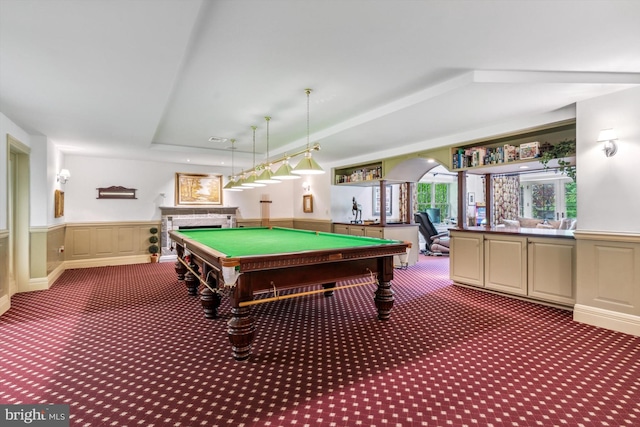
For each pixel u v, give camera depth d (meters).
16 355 2.70
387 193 9.16
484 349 2.77
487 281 4.57
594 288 3.35
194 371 2.43
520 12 2.00
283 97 3.55
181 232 4.99
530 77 2.89
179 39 2.12
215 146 6.18
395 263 6.57
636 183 3.07
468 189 10.20
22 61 2.43
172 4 1.76
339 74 2.97
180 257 5.26
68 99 3.27
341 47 2.48
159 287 5.06
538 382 2.24
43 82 2.84
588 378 2.29
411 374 2.36
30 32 2.04
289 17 2.09
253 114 4.17
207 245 3.41
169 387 2.21
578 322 3.42
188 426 1.80
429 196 10.14
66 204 6.65
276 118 4.34
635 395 2.09
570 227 6.80
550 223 6.94
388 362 2.55
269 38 2.35
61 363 2.55
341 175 7.73
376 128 4.50
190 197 8.00
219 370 2.44
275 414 1.91
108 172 7.11
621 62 2.68
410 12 2.03
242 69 2.87
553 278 3.86
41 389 2.18
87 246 6.86
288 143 5.91
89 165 6.91
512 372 2.38
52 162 5.37
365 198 8.39
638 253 3.06
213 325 3.42
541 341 2.93
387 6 1.96
